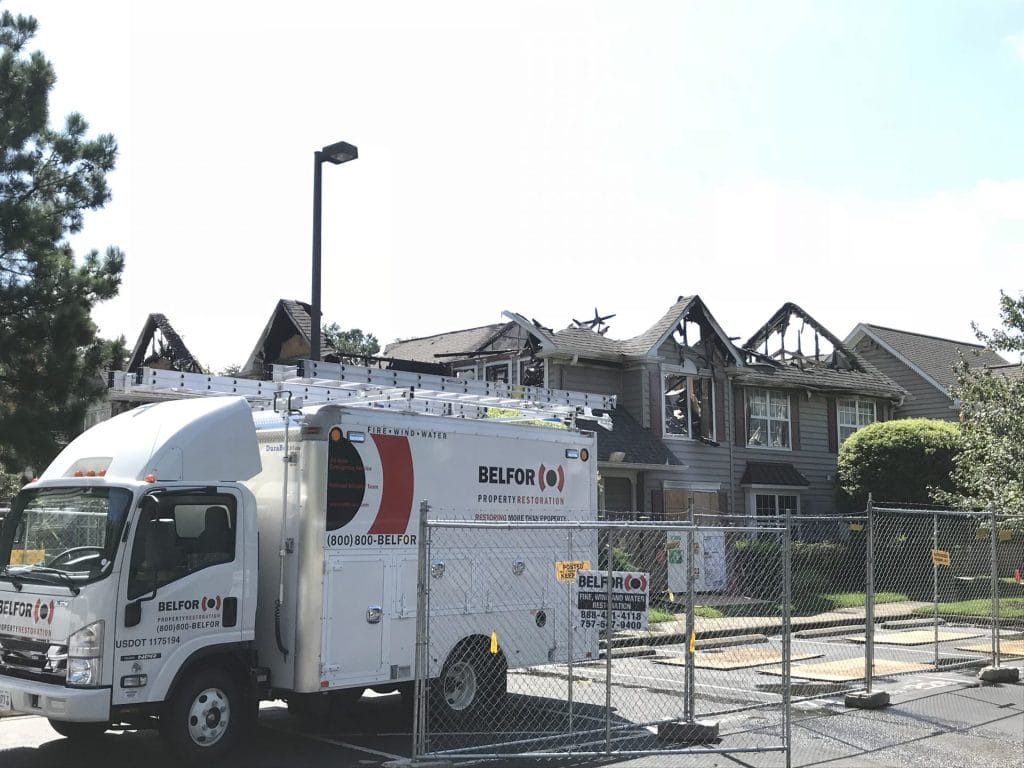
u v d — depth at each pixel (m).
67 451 9.16
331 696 9.50
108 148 18.12
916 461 26.33
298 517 8.96
